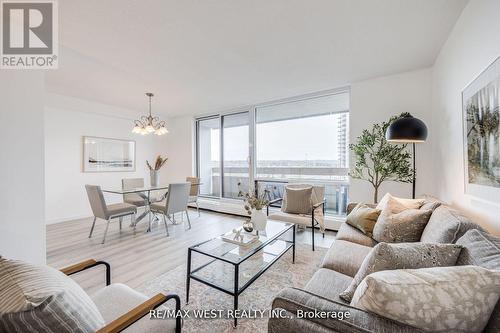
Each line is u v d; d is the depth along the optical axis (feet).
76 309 2.50
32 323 2.18
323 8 5.70
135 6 5.56
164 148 19.12
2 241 5.44
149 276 7.09
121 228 12.14
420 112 9.39
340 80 10.69
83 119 14.35
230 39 7.13
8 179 5.54
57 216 13.28
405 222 5.63
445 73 7.41
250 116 15.14
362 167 10.73
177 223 13.35
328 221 11.76
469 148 5.46
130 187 14.80
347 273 4.74
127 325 2.86
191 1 5.41
